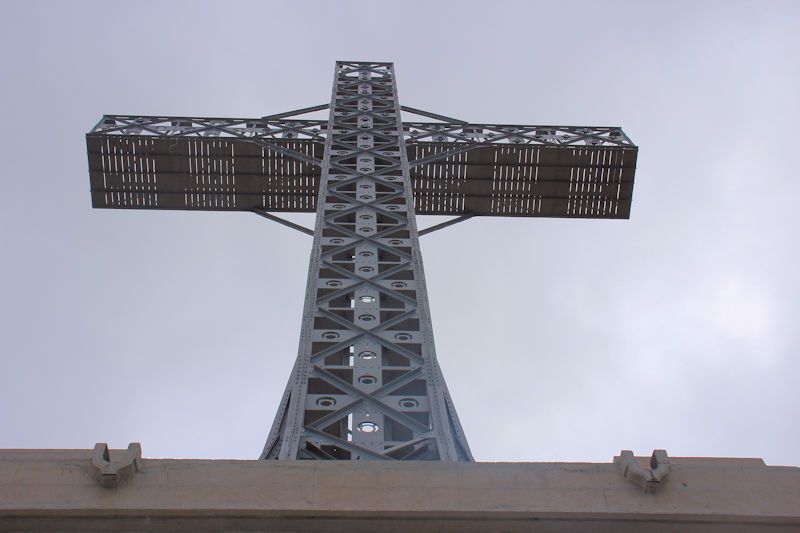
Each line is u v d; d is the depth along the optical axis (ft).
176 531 38.93
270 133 122.72
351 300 74.13
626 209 127.13
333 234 83.35
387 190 95.45
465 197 125.39
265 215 116.67
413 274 74.79
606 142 123.34
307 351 63.93
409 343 65.51
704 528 40.11
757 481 41.60
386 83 129.18
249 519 39.09
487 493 40.55
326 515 39.11
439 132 123.13
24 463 40.70
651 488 40.86
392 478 41.04
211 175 124.26
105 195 125.70
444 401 58.18
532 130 125.59
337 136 108.37
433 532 39.45
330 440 53.98
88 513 38.65
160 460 41.52
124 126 122.93
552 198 126.00
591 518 39.78
